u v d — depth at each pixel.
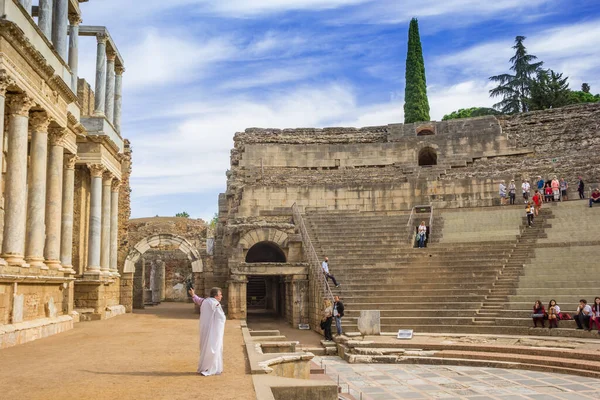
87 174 30.06
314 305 26.81
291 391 9.26
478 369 17.20
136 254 34.53
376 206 39.22
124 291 34.00
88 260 28.09
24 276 17.00
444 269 26.73
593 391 13.87
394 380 15.75
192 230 47.12
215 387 9.21
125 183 37.22
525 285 24.12
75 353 13.77
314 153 44.78
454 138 43.81
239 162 44.16
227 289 31.70
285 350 15.47
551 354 17.36
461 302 23.69
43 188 19.52
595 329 19.72
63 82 20.80
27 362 12.17
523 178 38.41
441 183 38.72
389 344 19.84
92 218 28.39
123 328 21.77
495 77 63.88
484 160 42.84
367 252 29.78
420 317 23.00
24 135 17.89
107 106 31.36
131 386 9.25
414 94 63.19
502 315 22.38
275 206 39.22
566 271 24.38
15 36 16.64
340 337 21.64
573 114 43.56
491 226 31.69
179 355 13.37
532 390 14.09
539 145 42.72
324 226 33.91
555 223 29.47
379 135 47.22
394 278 26.38
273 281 39.69
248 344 14.98
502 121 45.59
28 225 18.98
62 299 21.50
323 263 26.36
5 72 16.23
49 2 21.44
